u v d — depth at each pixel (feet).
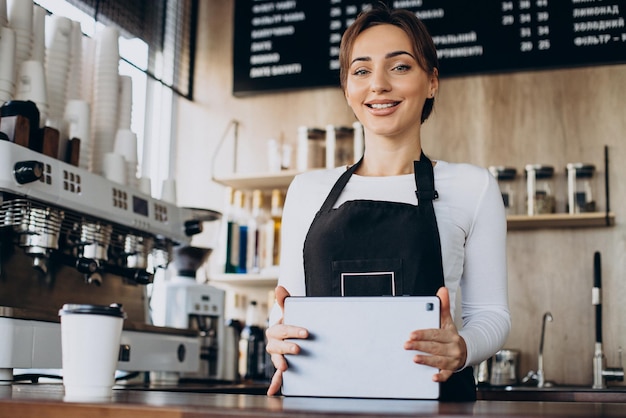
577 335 10.68
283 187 12.10
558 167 11.03
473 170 5.16
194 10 13.00
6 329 5.82
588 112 11.07
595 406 3.40
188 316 9.24
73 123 7.49
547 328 10.79
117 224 7.44
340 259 4.91
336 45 12.06
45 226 6.52
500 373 10.23
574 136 11.05
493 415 2.72
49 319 6.28
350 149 11.37
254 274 11.37
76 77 7.97
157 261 8.68
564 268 10.85
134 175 8.27
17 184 6.05
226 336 9.76
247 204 12.21
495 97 11.41
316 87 12.09
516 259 11.03
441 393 4.57
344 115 12.07
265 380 11.02
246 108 12.53
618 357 10.45
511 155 11.21
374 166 5.30
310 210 5.26
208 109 12.67
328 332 4.03
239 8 12.53
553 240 10.95
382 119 5.13
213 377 9.48
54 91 7.52
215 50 12.85
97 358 3.71
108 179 7.38
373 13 5.29
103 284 8.10
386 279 4.83
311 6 12.25
